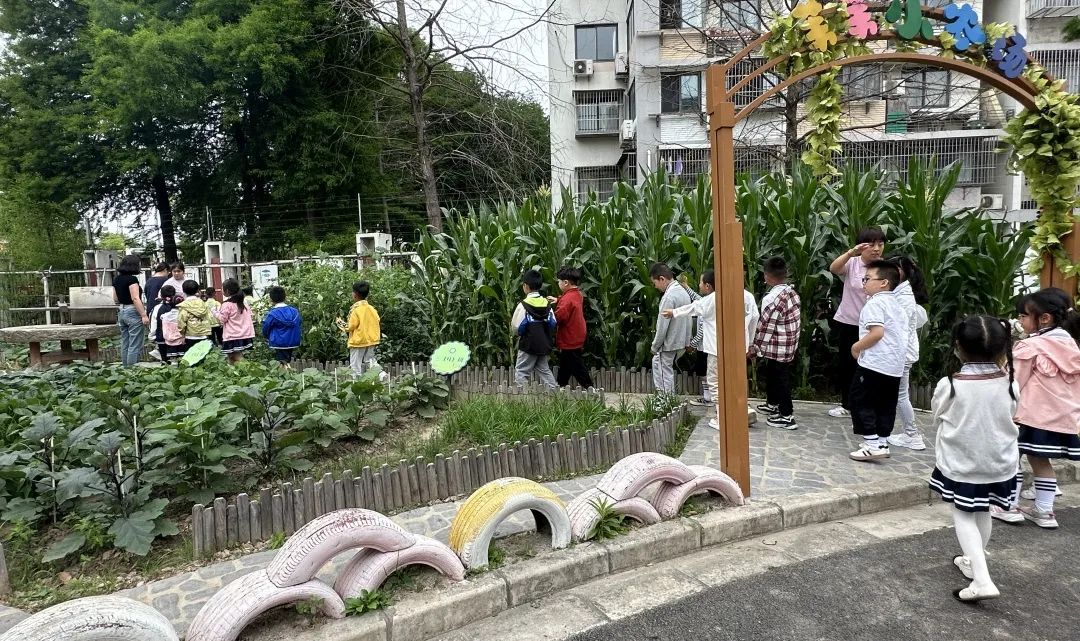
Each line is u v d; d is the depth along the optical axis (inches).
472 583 116.3
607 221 291.0
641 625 111.0
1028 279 285.4
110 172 783.7
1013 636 106.3
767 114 578.9
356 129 768.9
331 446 197.2
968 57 165.8
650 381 268.5
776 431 216.8
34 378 268.1
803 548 140.3
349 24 605.3
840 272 230.4
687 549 139.0
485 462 168.7
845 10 148.4
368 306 292.4
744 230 262.8
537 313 251.9
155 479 146.9
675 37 683.4
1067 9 624.4
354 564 113.3
